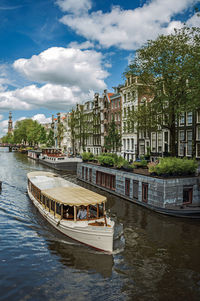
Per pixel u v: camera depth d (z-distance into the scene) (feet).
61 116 279.69
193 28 61.62
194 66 58.85
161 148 111.45
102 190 84.89
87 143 193.67
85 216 42.11
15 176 109.60
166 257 36.17
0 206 60.64
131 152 134.92
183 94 68.44
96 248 37.86
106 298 26.81
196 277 31.07
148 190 61.00
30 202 65.21
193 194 59.06
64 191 50.01
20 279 29.71
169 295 27.50
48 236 42.68
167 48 68.59
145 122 79.77
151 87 77.10
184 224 49.96
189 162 60.80
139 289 28.53
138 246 39.78
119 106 146.20
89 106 195.62
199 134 89.51
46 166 162.30
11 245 38.96
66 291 27.78
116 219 52.75
